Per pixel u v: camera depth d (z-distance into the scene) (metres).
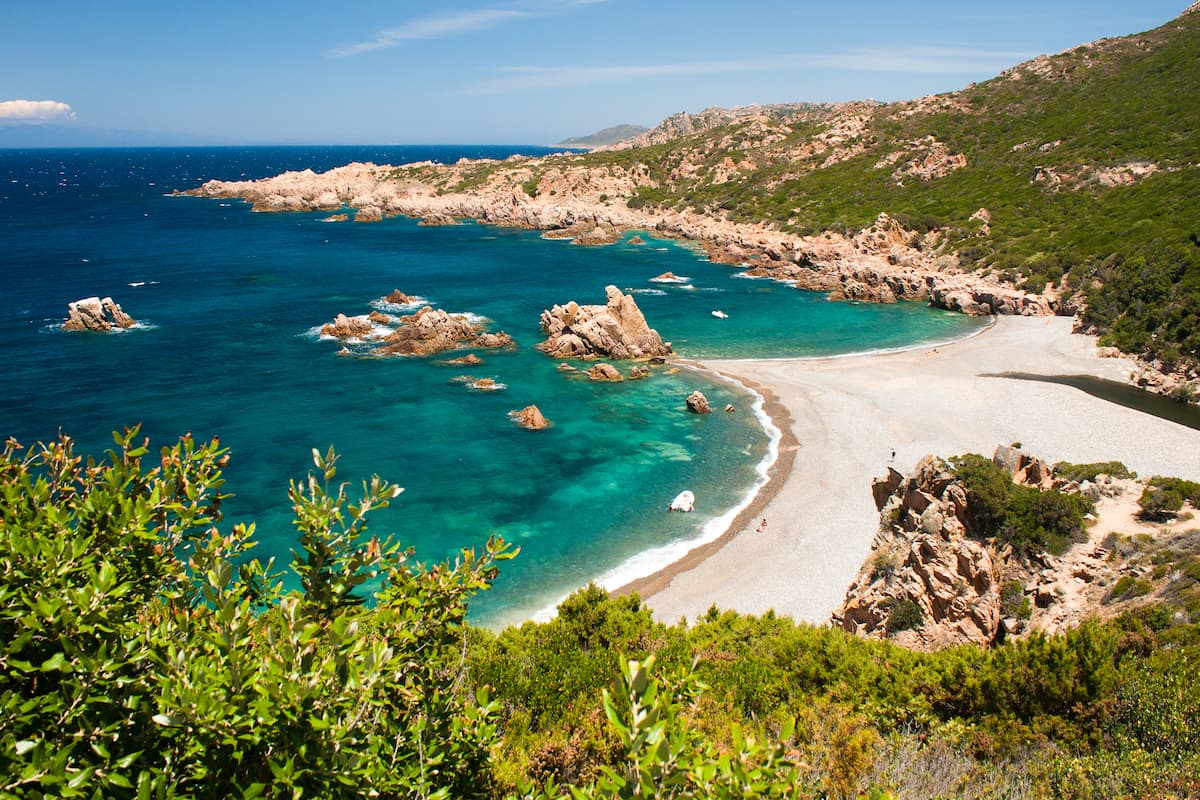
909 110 184.88
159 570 8.79
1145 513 28.38
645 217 179.62
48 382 67.69
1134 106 137.25
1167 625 20.67
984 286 101.38
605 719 12.88
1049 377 69.94
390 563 10.02
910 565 27.47
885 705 17.00
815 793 10.20
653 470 52.41
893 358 77.81
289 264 131.62
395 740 8.23
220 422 59.38
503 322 93.88
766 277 126.06
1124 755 12.51
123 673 7.25
